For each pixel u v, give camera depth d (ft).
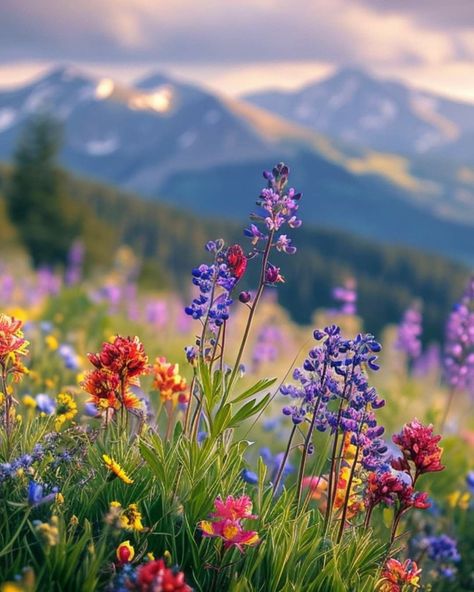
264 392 24.49
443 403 31.42
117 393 11.56
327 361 11.33
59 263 250.57
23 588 7.63
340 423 11.26
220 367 11.23
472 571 17.10
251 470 13.32
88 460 10.86
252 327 52.44
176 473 10.42
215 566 9.66
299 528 10.16
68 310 36.42
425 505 10.98
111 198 600.80
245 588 9.12
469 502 19.38
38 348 20.71
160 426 16.43
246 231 11.17
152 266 182.09
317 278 586.04
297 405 11.66
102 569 8.84
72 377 19.69
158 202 633.61
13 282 56.54
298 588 9.27
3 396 11.43
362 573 10.37
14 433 10.96
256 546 9.82
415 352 35.65
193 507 10.07
